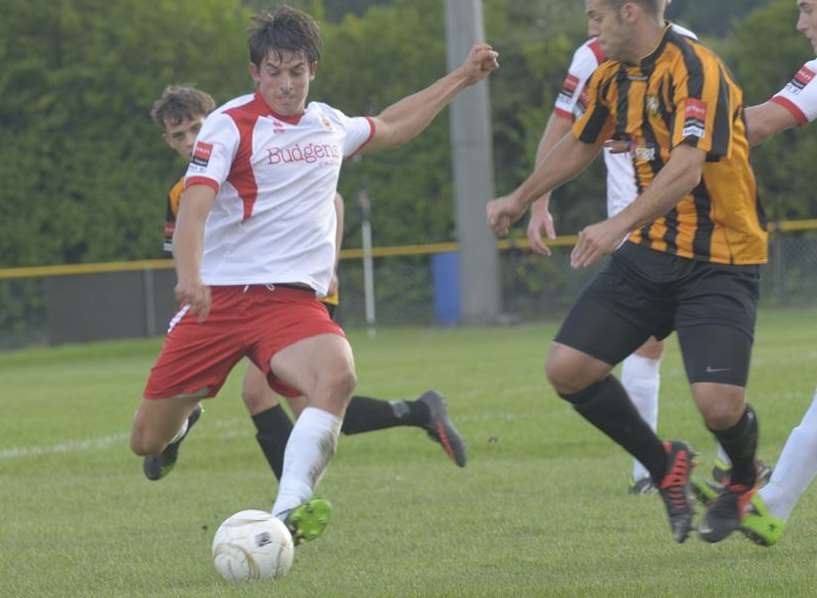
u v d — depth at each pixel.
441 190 91.62
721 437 17.25
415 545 20.09
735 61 92.25
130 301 82.94
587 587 15.74
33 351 78.00
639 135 17.17
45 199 88.69
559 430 34.78
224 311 19.05
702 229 17.12
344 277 89.00
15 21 88.12
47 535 22.62
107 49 89.06
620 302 17.55
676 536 17.91
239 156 18.72
